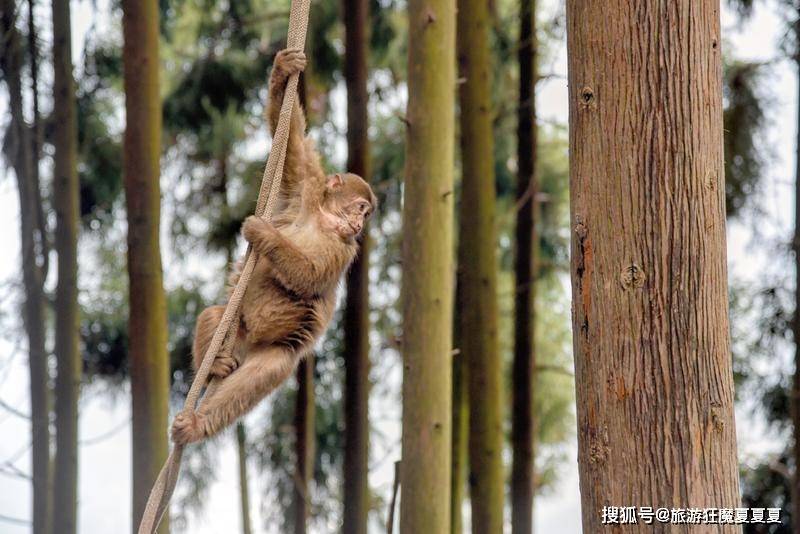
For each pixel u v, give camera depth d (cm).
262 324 798
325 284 823
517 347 1441
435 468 1039
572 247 598
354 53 1348
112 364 1792
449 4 1081
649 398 567
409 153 1070
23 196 1476
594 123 586
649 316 569
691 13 580
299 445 1505
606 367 576
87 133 1675
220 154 1812
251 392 764
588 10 593
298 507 1493
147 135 1229
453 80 1084
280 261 759
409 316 1057
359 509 1341
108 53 1633
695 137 574
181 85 1694
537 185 1475
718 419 564
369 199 875
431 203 1059
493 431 1281
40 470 1446
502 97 1638
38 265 1554
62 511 1380
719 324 572
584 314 586
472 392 1287
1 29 1473
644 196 573
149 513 673
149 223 1221
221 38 1775
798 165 1242
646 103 576
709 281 571
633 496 567
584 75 592
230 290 817
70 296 1406
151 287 1216
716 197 578
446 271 1062
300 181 855
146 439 1192
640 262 571
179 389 1747
